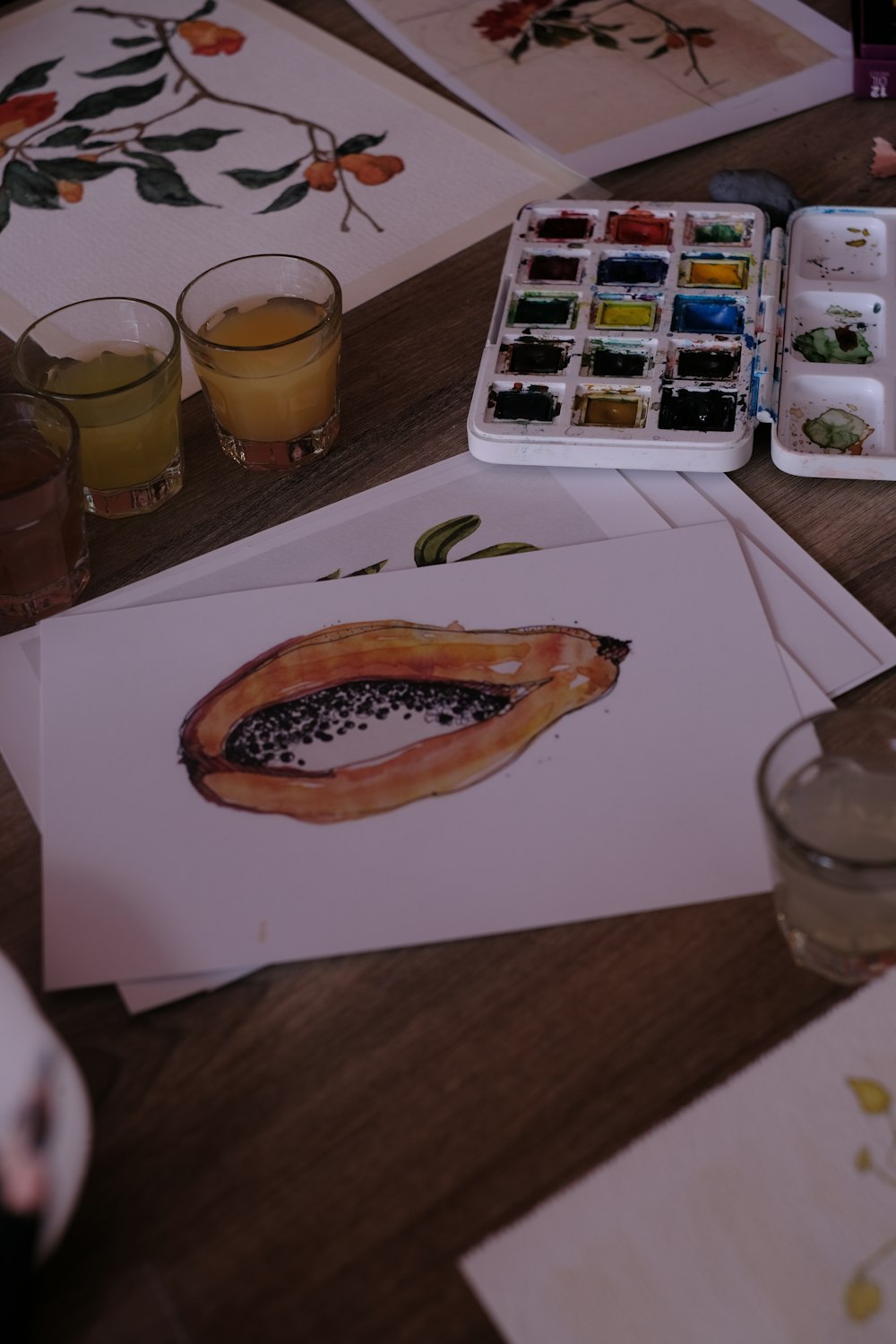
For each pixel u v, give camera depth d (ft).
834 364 2.36
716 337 2.36
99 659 2.18
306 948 1.98
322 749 2.10
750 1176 1.87
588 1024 1.94
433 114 2.75
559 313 2.41
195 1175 1.89
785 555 2.23
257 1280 1.85
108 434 2.25
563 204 2.53
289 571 2.25
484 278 2.53
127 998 1.97
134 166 2.71
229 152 2.72
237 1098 1.93
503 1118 1.91
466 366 2.44
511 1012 1.95
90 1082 1.94
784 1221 1.86
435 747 2.09
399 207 2.63
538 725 2.10
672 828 2.03
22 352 2.29
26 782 2.11
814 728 1.94
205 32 2.91
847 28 2.82
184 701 2.14
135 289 2.54
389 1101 1.92
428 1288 1.84
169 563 2.28
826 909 1.90
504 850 2.02
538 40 2.85
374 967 1.98
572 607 2.18
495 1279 1.84
